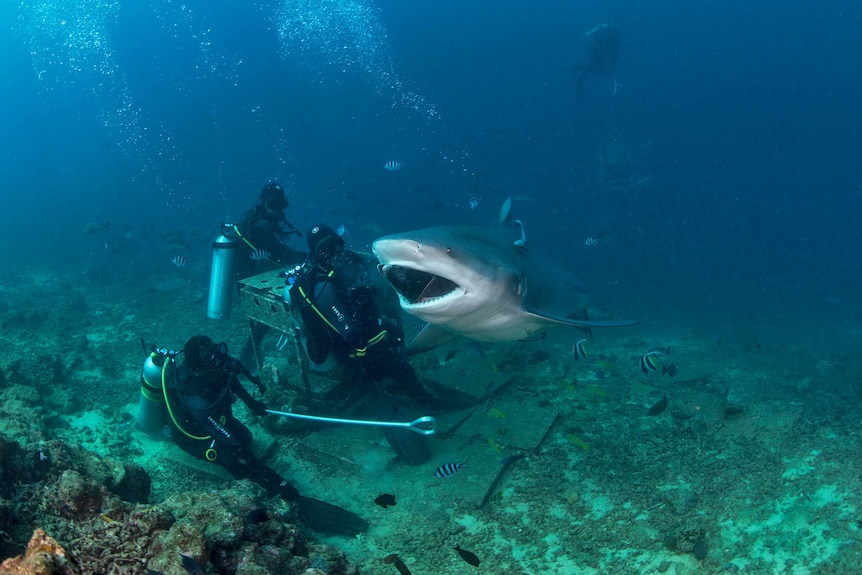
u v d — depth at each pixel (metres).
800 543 4.41
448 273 4.40
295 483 5.48
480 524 4.86
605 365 6.88
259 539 3.54
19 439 4.44
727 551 4.40
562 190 21.77
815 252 16.14
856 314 11.07
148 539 3.16
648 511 4.94
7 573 2.10
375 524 4.90
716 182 29.48
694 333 9.91
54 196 30.75
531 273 5.83
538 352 8.06
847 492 4.89
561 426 6.32
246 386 7.22
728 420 6.21
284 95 57.50
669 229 17.73
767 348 8.98
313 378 6.37
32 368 7.08
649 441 6.00
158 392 5.41
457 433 6.04
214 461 4.96
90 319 10.30
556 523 4.83
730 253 15.88
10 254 17.25
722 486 5.17
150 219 22.48
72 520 3.31
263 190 7.49
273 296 6.15
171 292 12.04
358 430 6.07
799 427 5.96
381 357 5.75
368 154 36.88
